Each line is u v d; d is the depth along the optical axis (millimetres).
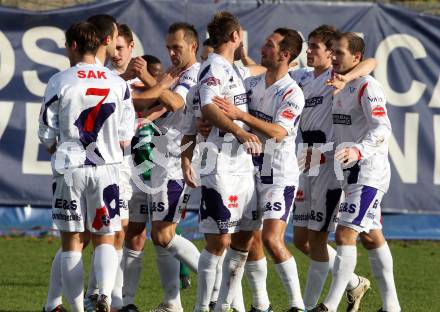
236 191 23234
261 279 24578
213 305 26281
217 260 23672
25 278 31875
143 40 41562
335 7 42406
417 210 42531
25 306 26859
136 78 26734
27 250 38031
